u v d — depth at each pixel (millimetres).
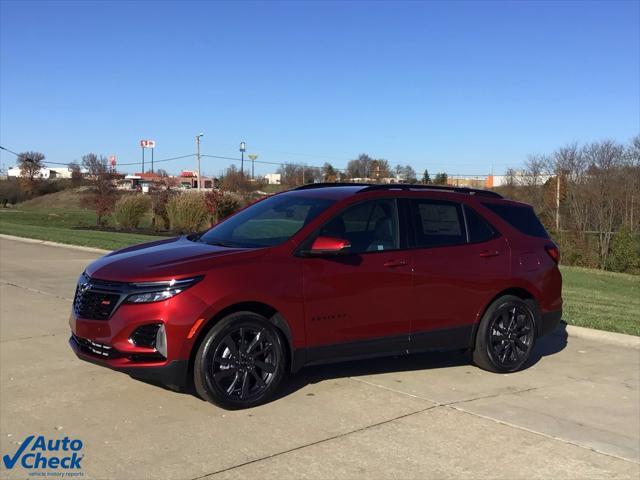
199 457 4133
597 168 33719
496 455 4309
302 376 6004
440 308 5949
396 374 6184
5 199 75625
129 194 35875
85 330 4949
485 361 6266
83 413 4875
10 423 4660
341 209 5602
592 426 4938
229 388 4938
